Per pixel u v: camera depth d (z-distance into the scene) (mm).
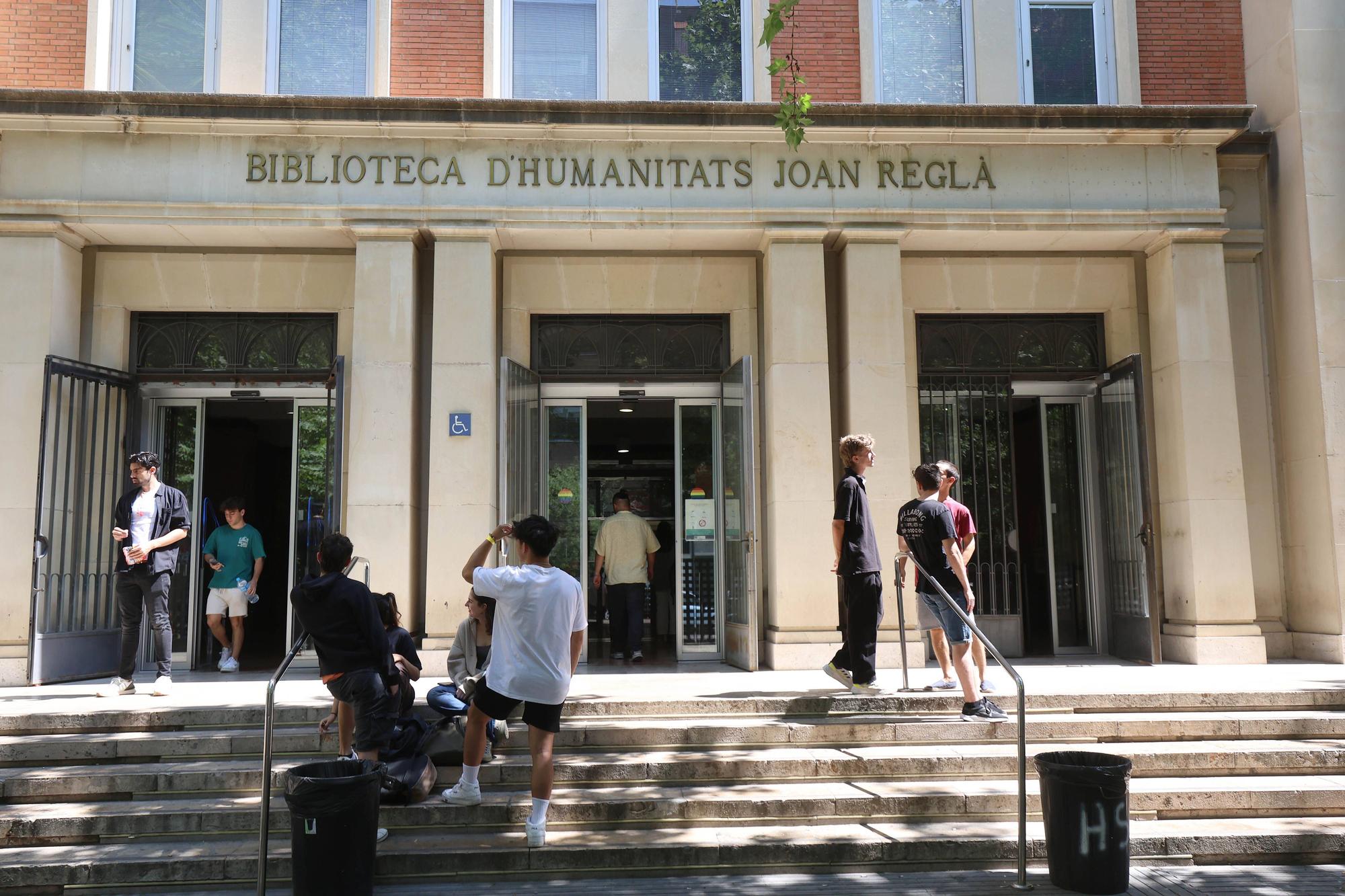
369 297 9438
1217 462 9758
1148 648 9734
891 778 6289
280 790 6023
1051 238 10125
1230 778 6367
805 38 10555
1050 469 10992
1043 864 5449
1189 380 9859
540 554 5641
